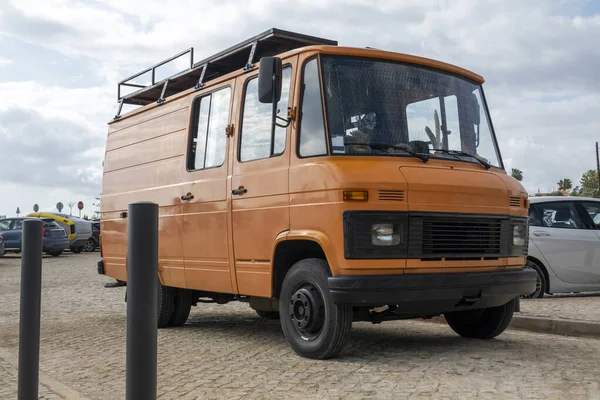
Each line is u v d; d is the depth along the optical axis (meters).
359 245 6.12
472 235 6.69
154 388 2.65
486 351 6.93
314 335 6.59
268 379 5.80
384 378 5.70
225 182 7.82
